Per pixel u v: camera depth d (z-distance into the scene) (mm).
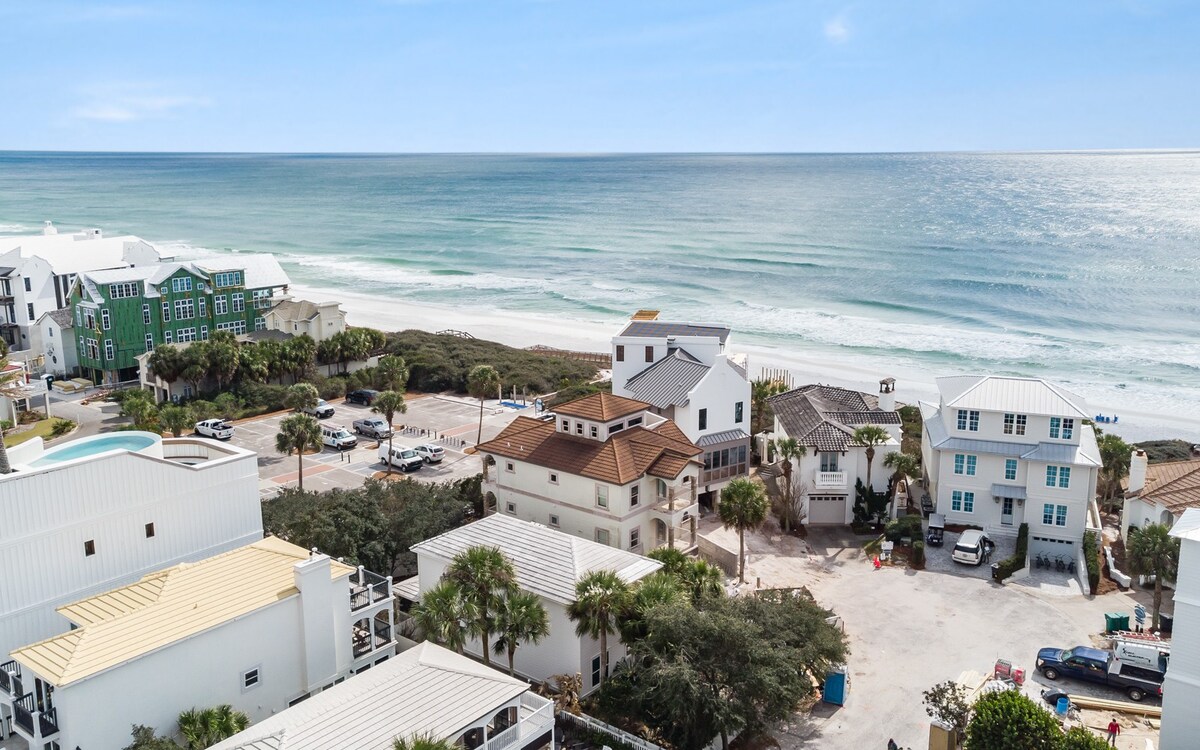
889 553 60656
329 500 55375
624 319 159000
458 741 32719
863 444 65312
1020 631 51250
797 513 65562
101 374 102625
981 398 63625
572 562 44875
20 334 114125
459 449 82438
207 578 39031
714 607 41219
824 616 44188
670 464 54750
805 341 138375
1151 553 50281
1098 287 174500
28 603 39312
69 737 32625
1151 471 65438
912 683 45875
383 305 175375
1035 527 61594
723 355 66188
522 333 147375
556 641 43094
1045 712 35719
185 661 35750
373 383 102938
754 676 37406
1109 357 127000
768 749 40250
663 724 40000
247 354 97312
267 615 38406
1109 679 44750
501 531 49156
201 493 44875
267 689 38844
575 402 58719
